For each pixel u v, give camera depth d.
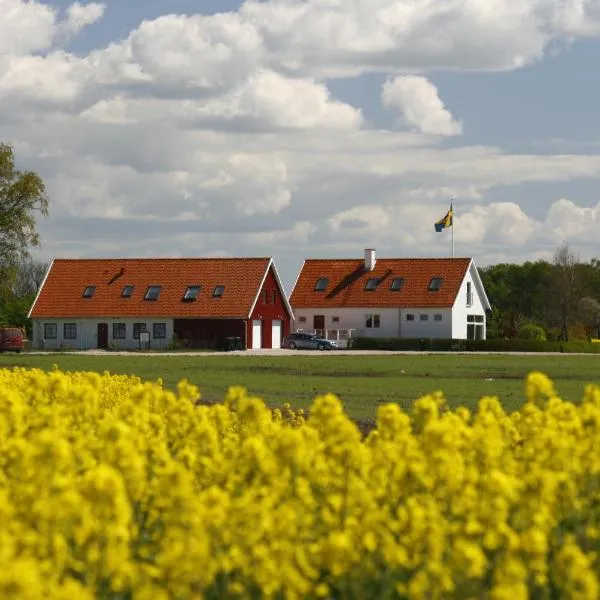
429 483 13.67
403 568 12.24
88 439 16.14
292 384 61.19
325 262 152.12
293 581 11.37
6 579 9.33
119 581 11.02
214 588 12.02
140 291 134.88
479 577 11.66
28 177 111.75
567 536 13.04
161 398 19.28
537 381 19.06
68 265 140.00
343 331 144.88
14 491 13.73
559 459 15.00
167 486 12.62
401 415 16.75
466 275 145.50
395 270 147.88
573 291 173.62
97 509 11.38
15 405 17.25
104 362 90.44
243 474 14.19
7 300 116.38
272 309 135.38
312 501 13.33
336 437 15.24
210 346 130.88
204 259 137.12
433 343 131.25
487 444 15.16
